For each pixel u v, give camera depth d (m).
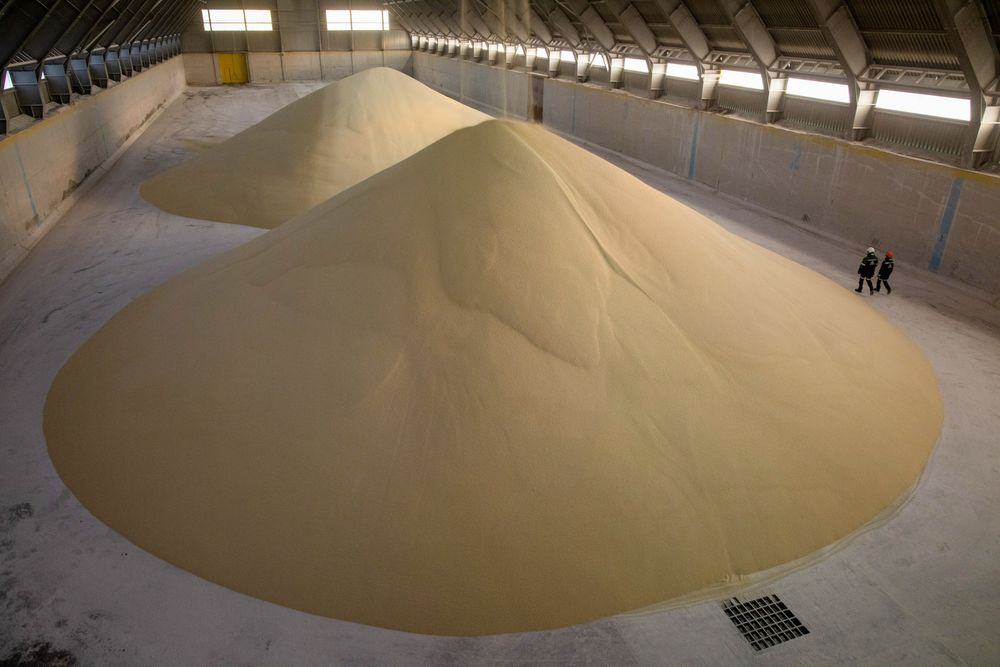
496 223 6.96
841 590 4.98
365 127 16.28
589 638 4.59
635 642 4.57
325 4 41.22
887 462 6.15
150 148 21.95
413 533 5.07
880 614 4.80
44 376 7.72
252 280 7.44
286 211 14.15
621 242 7.20
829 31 12.05
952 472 6.25
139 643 4.46
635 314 6.53
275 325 6.70
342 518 5.16
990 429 6.95
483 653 4.48
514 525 5.12
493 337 6.14
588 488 5.33
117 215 14.48
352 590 4.80
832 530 5.45
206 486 5.50
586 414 5.75
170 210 14.65
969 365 8.35
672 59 19.02
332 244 7.34
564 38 25.23
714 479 5.53
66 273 11.14
